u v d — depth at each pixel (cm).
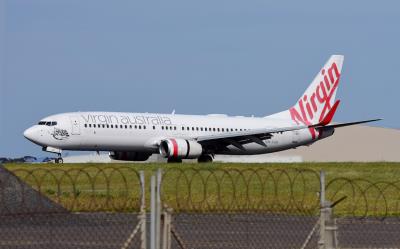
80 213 8694
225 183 12575
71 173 12975
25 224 7638
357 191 13025
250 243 7319
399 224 8856
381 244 7425
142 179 6056
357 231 8238
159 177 5788
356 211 10681
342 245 7338
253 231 7988
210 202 10550
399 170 17112
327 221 6169
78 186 12125
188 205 9394
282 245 7262
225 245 7169
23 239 7056
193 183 12438
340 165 18750
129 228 7775
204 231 7912
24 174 11738
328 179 14650
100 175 13438
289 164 18962
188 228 8069
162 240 5919
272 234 7838
